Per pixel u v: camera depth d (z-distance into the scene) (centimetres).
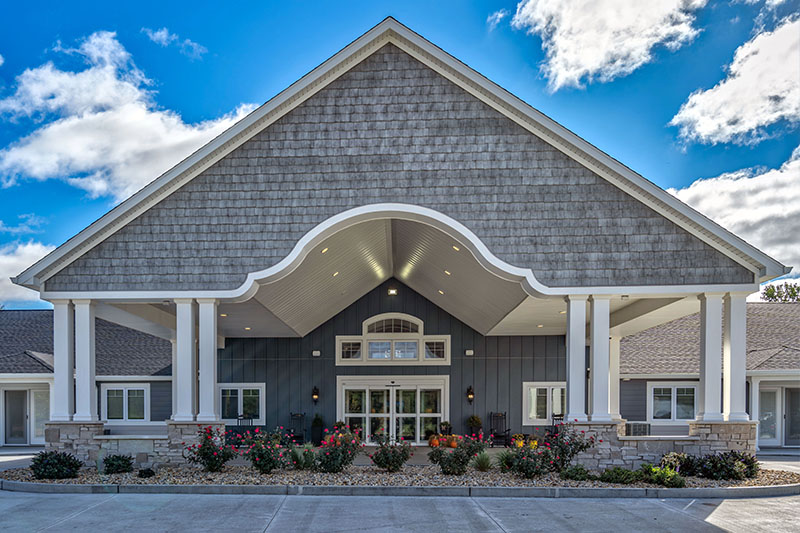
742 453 1076
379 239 1490
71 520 798
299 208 1159
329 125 1174
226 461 1111
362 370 1961
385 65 1182
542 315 1555
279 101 1161
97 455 1123
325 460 1109
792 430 1802
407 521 805
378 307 1984
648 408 1888
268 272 1146
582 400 1120
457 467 1095
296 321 1705
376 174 1161
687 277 1123
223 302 1175
